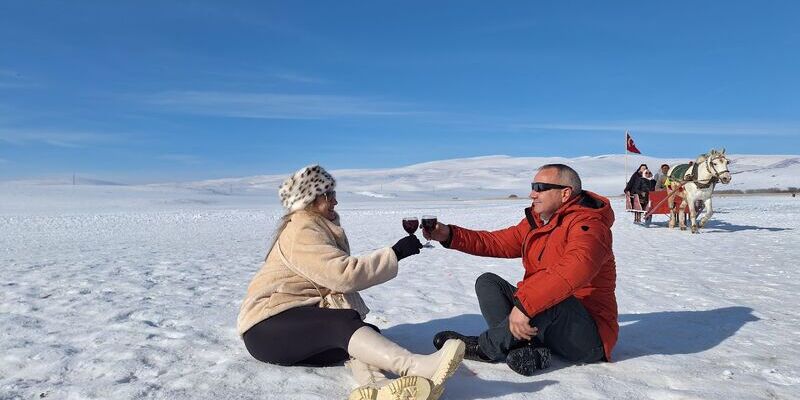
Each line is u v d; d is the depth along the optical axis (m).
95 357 3.63
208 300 5.72
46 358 3.62
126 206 40.25
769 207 30.14
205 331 4.33
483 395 2.94
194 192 68.44
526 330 3.05
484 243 3.76
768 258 9.38
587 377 3.21
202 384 3.08
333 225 3.38
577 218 3.25
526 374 3.22
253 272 8.06
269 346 3.24
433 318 4.79
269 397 2.89
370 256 3.12
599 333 3.34
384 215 27.70
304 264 3.18
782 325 4.55
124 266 8.66
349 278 3.08
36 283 6.80
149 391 2.99
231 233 16.92
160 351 3.75
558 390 3.01
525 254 3.56
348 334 2.95
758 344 3.98
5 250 11.57
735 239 13.06
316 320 3.09
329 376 3.19
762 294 6.00
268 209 36.44
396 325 4.55
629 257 9.73
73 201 44.25
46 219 23.23
